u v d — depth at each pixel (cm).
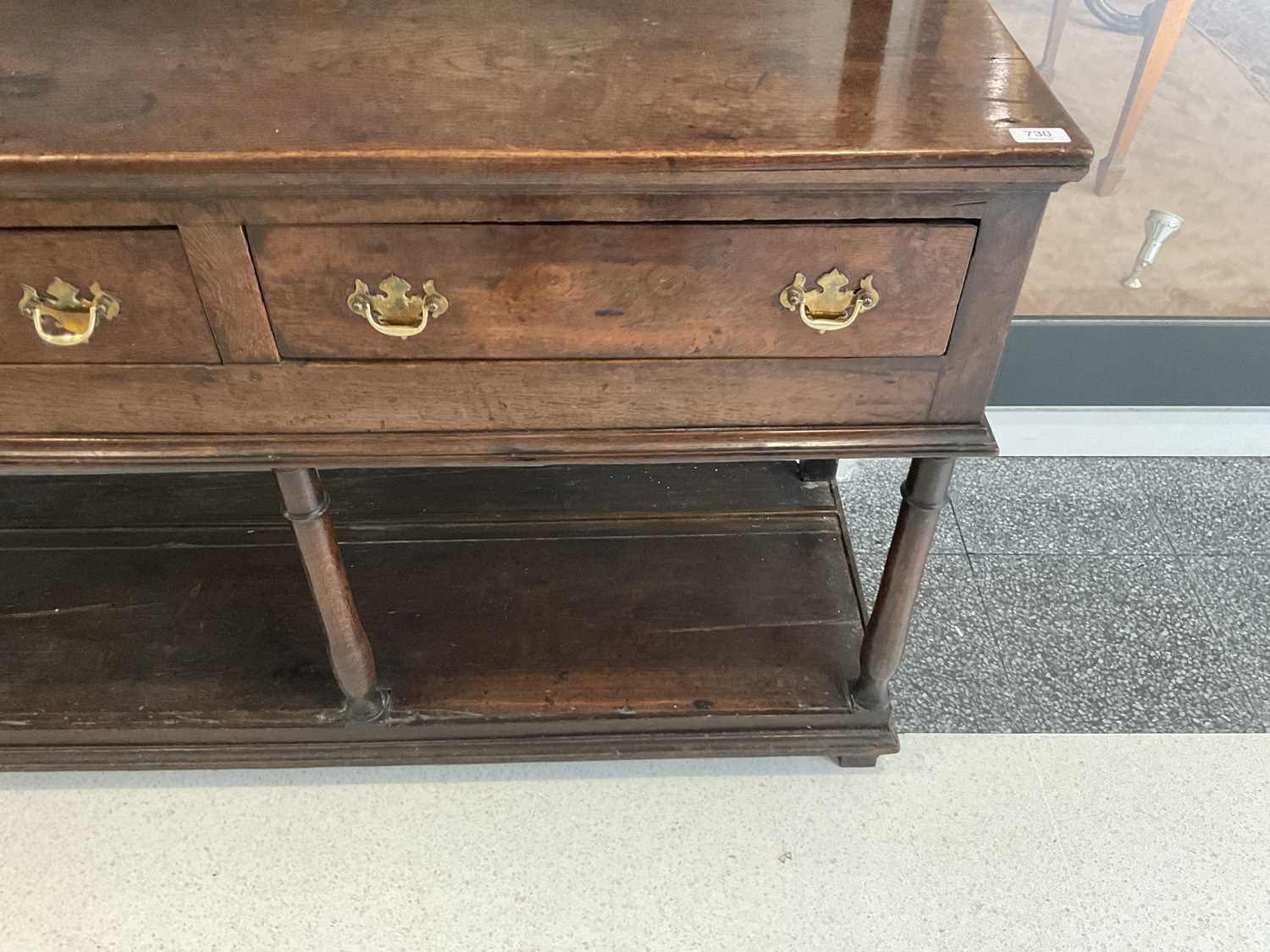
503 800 115
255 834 111
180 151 65
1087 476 155
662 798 115
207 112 70
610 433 82
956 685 126
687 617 119
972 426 83
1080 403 154
